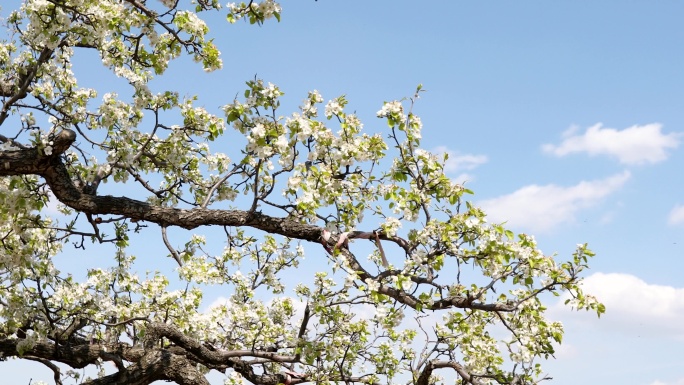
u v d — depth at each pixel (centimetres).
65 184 752
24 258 742
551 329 728
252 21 693
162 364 816
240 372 886
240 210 771
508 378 776
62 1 718
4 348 780
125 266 892
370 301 767
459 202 677
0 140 795
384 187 703
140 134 877
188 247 973
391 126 685
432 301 668
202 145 901
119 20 766
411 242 679
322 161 703
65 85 895
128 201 779
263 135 662
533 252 660
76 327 825
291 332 967
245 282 1030
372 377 884
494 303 675
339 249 709
